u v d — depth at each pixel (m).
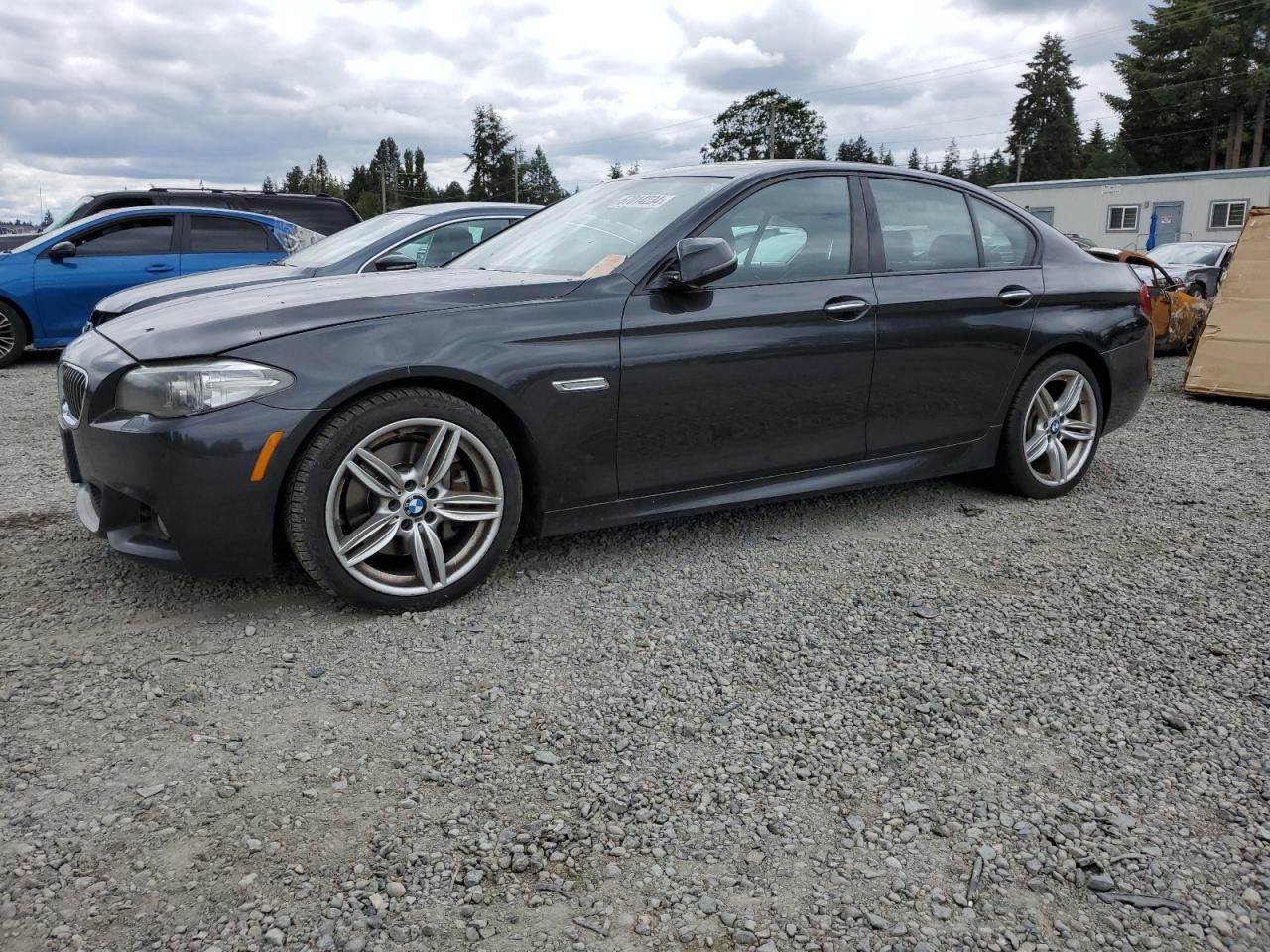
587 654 2.90
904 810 2.15
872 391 3.96
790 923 1.79
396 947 1.72
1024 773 2.31
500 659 2.85
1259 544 4.01
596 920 1.79
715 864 1.96
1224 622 3.20
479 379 3.11
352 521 3.08
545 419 3.25
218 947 1.70
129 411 2.88
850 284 3.89
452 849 1.99
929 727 2.51
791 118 69.88
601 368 3.32
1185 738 2.47
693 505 3.66
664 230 3.57
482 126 95.94
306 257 6.85
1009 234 4.51
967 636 3.07
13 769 2.24
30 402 7.66
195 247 10.50
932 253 4.20
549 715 2.54
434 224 6.64
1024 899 1.87
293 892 1.85
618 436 3.41
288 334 2.93
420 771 2.27
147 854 1.95
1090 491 4.87
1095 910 1.85
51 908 1.79
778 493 3.84
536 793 2.19
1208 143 61.75
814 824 2.09
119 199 11.77
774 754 2.37
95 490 3.10
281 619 3.11
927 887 1.90
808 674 2.79
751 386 3.64
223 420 2.81
